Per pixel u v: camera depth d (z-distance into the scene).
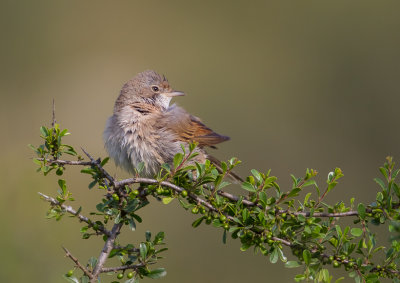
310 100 18.14
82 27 19.41
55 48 18.92
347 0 19.67
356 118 17.42
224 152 16.41
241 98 18.31
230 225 5.84
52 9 19.25
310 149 16.22
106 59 18.95
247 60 19.20
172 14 20.31
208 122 17.56
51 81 18.11
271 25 20.12
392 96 17.86
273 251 5.61
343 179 15.12
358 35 19.17
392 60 18.84
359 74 18.59
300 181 5.77
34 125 16.66
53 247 9.66
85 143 16.44
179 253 12.45
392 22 19.56
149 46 19.52
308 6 20.17
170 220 13.49
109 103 17.67
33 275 9.28
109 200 5.89
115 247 5.72
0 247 9.30
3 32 18.72
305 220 5.55
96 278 5.48
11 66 18.27
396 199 5.78
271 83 18.61
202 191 5.89
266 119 17.53
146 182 5.88
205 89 18.52
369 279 5.38
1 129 16.06
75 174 13.56
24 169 10.64
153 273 5.61
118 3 20.27
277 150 16.55
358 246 5.55
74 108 17.45
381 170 5.59
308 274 5.45
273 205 5.70
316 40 19.52
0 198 9.90
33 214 9.83
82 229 5.76
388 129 16.92
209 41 19.92
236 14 20.27
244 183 5.75
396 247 5.47
